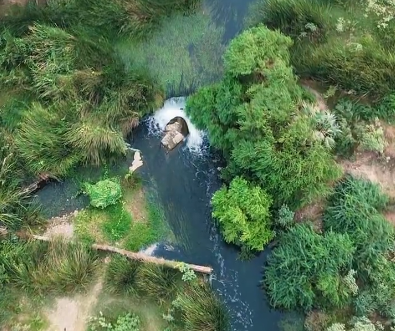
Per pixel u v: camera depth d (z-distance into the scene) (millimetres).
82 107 11336
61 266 10688
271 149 10414
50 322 10828
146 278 10734
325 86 11875
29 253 10836
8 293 10766
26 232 11148
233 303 11141
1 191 10945
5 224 10961
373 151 11539
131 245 11281
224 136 11305
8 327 10711
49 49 11484
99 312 10883
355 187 11094
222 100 11102
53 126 11227
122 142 11398
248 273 11266
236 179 10914
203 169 11828
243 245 11094
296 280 10477
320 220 11211
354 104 11672
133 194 11602
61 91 11336
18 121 11531
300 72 11766
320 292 10648
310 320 10742
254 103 10602
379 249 10625
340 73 11492
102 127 11281
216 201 10945
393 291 10422
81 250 10898
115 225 11359
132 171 11703
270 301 10992
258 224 10852
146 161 11844
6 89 11664
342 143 11289
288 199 10914
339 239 10484
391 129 11688
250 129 10602
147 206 11578
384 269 10539
